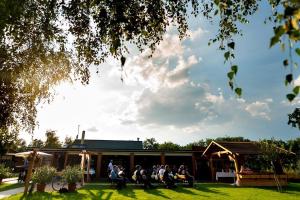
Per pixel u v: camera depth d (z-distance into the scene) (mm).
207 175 28500
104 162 29750
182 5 6395
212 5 6445
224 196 13906
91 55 6895
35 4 6352
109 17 4633
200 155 27406
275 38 1876
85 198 12438
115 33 4523
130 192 15125
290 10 1816
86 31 6547
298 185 20656
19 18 6082
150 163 30344
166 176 17516
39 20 6527
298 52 2096
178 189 16859
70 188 14711
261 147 17844
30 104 8688
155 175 19969
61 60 7676
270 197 13789
